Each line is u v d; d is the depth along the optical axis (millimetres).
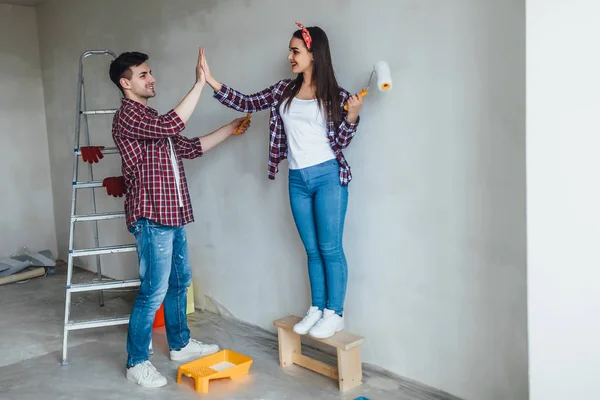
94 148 3715
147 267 3057
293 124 2912
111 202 5117
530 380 2166
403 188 2844
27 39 5785
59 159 5785
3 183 5719
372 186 2984
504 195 2455
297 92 2961
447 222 2684
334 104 2838
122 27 4605
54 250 6070
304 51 2809
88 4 4961
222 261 4031
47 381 3193
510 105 2391
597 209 1969
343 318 3131
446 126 2631
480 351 2625
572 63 1961
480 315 2605
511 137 2404
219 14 3732
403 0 2719
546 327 2113
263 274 3730
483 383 2631
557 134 2016
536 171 2072
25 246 5871
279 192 3537
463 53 2527
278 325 3229
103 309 4445
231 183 3867
